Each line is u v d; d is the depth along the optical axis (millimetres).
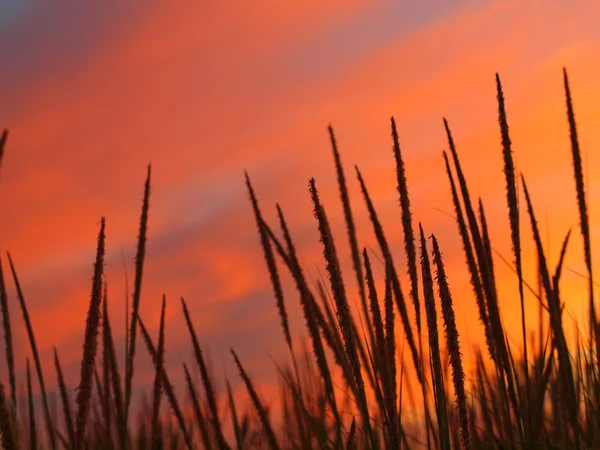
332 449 3322
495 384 3445
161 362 3508
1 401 2559
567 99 3650
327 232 2922
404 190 3205
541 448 2957
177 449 3773
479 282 3133
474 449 3248
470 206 3082
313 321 3402
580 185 3500
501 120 3150
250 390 3576
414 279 3010
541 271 2881
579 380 3287
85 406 2881
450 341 2883
